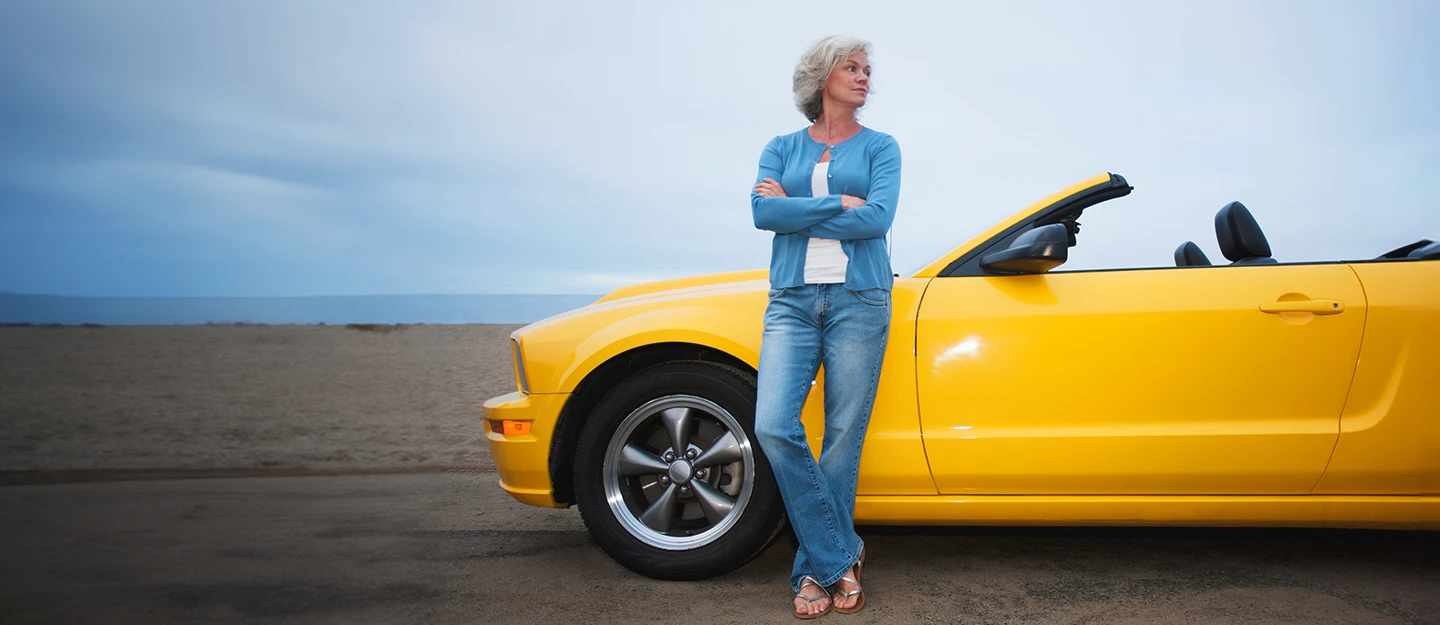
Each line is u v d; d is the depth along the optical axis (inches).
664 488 100.7
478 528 133.7
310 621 88.7
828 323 87.9
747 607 92.0
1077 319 94.3
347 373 440.8
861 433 90.3
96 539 126.5
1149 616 86.7
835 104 92.8
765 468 96.7
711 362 101.8
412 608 93.2
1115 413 93.6
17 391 373.4
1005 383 94.8
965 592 96.0
